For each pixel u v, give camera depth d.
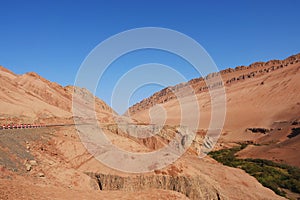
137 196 16.44
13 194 12.79
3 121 35.09
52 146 23.81
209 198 24.19
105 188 21.28
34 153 20.23
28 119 39.31
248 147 68.38
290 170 45.66
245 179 36.19
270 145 66.62
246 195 29.52
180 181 23.05
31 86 60.22
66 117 45.62
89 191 16.36
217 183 28.80
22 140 21.84
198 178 24.53
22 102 47.97
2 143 19.11
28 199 12.69
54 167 19.44
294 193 37.34
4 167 15.83
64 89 70.12
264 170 45.50
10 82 56.72
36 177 16.70
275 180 41.12
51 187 15.65
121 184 21.48
